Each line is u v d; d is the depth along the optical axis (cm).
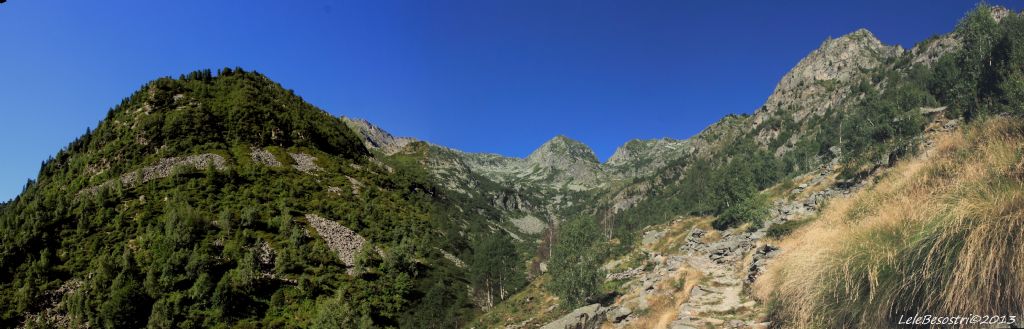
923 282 888
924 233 898
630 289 4175
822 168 7069
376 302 7488
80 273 6738
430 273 9619
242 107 14975
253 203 9819
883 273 946
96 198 8831
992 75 5638
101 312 5691
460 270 10800
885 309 936
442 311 7606
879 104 12119
